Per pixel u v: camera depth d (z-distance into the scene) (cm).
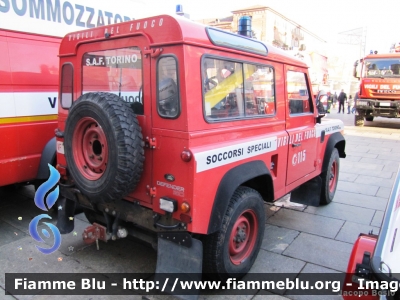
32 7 441
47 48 462
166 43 256
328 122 529
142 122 280
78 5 513
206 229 269
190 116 254
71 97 349
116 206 315
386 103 1458
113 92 306
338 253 384
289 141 389
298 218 488
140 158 266
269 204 545
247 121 321
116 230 323
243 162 308
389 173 745
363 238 245
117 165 258
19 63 426
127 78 291
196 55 259
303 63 434
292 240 415
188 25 257
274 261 364
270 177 343
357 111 1555
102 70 313
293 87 413
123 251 381
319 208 531
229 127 296
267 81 355
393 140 1182
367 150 999
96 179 283
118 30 290
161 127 268
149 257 369
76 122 290
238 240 315
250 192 318
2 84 408
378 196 592
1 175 415
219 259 288
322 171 509
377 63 1466
